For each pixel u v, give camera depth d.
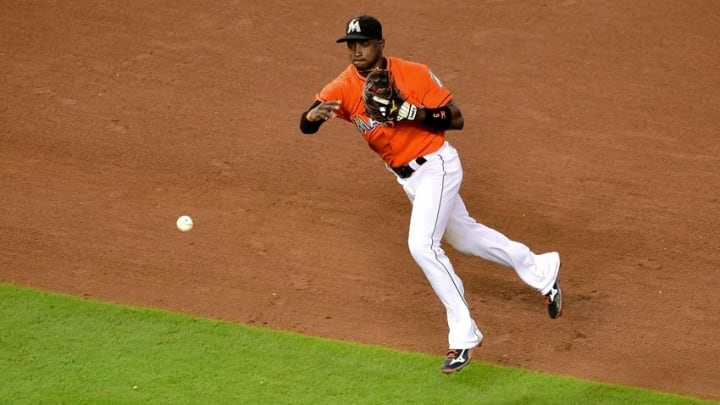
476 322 32.22
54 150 39.44
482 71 44.81
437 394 29.14
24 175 38.06
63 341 30.59
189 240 35.31
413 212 28.77
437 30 47.50
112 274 33.66
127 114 41.59
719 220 36.69
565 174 38.91
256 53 45.66
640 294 33.34
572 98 43.28
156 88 43.22
